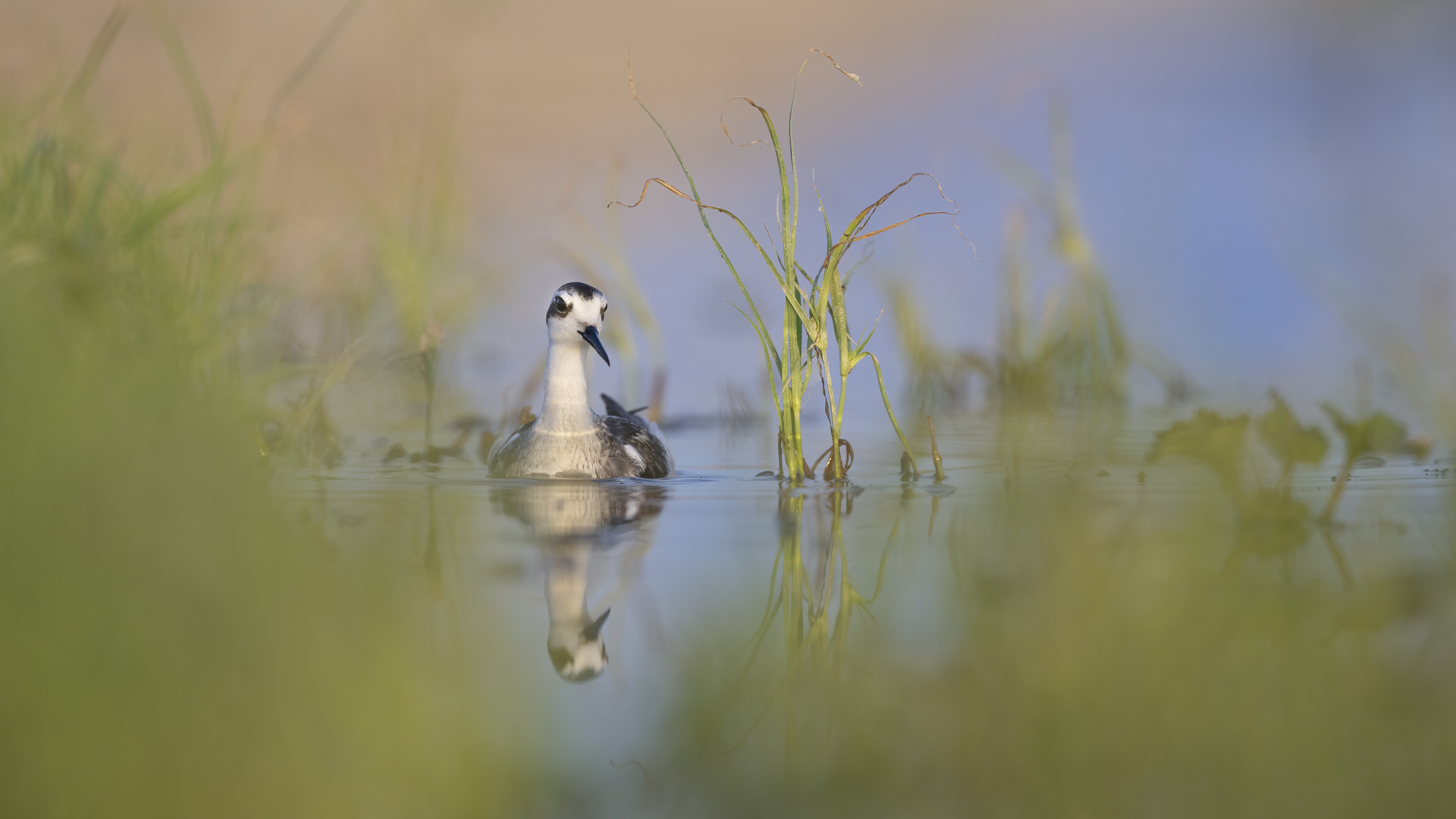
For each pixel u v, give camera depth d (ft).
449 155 72.28
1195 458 37.27
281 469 45.21
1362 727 21.59
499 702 23.40
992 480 43.52
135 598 25.02
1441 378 54.39
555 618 27.94
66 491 27.63
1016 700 22.80
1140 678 23.29
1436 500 37.93
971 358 64.75
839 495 41.19
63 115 41.68
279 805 19.67
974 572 30.91
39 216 37.86
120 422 31.42
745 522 37.17
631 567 31.99
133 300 37.42
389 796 20.18
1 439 27.48
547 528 36.47
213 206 41.68
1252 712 22.11
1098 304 64.03
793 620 27.99
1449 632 25.95
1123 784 20.22
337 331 64.23
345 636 25.38
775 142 42.52
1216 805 19.51
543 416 46.34
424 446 51.90
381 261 66.54
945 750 21.53
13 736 20.68
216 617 25.13
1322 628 26.13
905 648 26.02
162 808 19.38
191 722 21.49
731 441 55.62
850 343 43.88
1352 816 19.02
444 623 27.27
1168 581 29.04
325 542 33.24
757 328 44.50
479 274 73.05
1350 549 32.32
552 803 20.26
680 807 20.13
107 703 21.68
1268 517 35.42
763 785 20.76
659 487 43.80
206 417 36.37
